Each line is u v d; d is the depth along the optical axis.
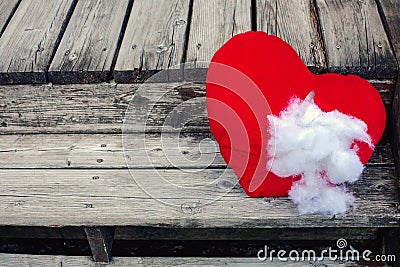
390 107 2.05
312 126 1.85
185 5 2.26
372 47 2.05
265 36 1.95
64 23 2.23
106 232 2.04
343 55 2.04
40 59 2.11
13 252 2.34
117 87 2.09
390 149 2.04
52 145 2.13
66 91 2.11
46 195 2.02
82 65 2.08
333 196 1.93
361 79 1.95
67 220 1.98
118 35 2.17
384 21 2.14
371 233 2.25
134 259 2.07
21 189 2.04
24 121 2.16
